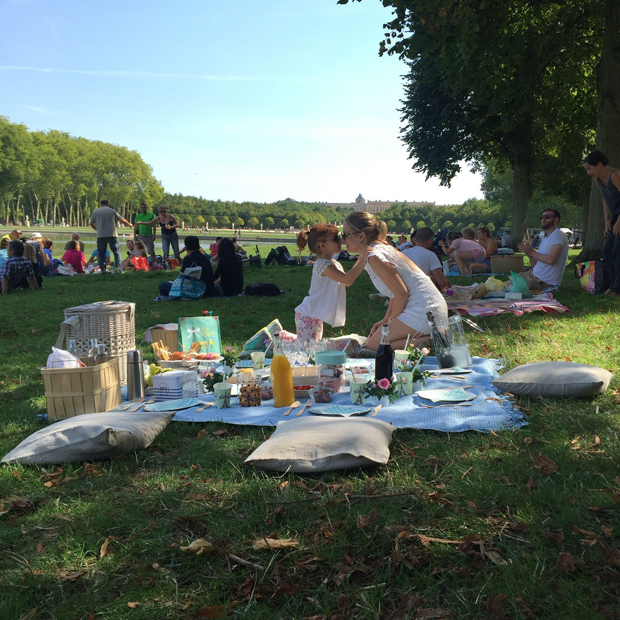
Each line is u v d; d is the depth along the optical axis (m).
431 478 2.96
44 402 4.57
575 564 2.13
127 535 2.54
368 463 3.05
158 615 2.00
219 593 2.12
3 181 88.25
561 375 4.10
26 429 3.93
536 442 3.35
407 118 30.00
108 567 2.29
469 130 28.89
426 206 179.88
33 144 99.50
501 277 12.46
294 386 4.51
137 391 4.53
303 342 5.20
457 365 5.11
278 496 2.80
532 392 4.13
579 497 2.62
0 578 2.22
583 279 9.88
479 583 2.08
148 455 3.42
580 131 26.67
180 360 5.21
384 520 2.54
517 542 2.33
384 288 5.68
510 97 19.94
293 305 9.86
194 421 3.97
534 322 7.11
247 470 3.15
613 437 3.32
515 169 29.45
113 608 2.04
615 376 4.56
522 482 2.84
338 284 5.71
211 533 2.51
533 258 10.01
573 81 20.69
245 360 5.60
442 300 5.43
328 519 2.55
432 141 29.39
